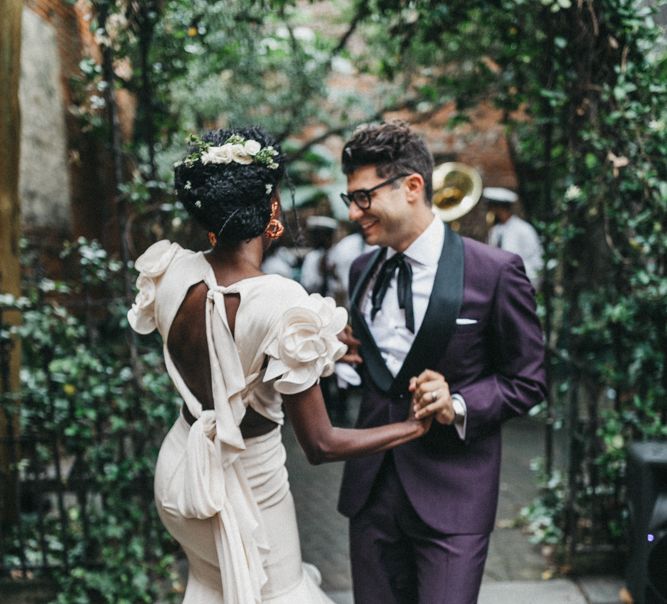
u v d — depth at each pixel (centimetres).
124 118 682
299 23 768
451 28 398
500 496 489
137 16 349
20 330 335
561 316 390
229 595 168
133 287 344
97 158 702
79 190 675
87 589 340
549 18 347
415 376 210
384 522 217
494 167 1130
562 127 364
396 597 221
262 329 164
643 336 350
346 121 760
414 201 210
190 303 172
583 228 362
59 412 339
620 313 340
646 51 341
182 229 381
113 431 348
